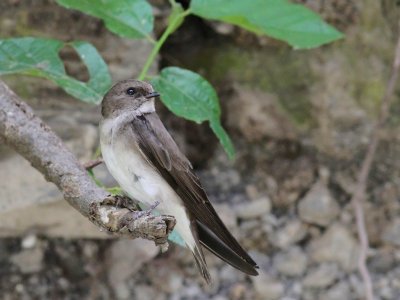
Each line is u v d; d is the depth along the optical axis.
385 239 10.77
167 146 7.18
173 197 7.10
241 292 10.38
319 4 10.71
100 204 6.01
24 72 7.27
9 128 7.00
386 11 11.22
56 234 9.95
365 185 10.92
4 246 9.99
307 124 10.87
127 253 10.23
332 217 10.84
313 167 10.99
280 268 10.57
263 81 10.91
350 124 10.82
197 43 11.17
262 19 7.46
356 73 10.80
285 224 10.84
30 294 9.90
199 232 7.16
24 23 10.13
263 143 11.05
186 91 7.37
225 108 11.09
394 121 10.89
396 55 9.88
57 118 9.80
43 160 6.84
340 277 10.53
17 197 9.28
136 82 7.40
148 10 7.54
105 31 10.41
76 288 10.09
